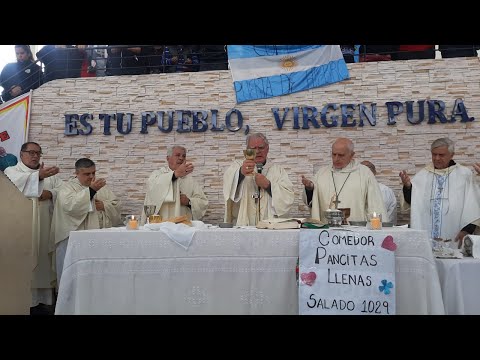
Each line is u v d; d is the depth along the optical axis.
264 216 5.12
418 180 5.81
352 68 7.45
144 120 7.75
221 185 7.53
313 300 3.42
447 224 5.53
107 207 6.86
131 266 3.61
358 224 4.06
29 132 7.98
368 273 3.42
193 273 3.59
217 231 3.61
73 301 3.60
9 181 3.24
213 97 7.71
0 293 3.11
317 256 3.48
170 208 5.95
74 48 8.81
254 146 5.28
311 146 7.39
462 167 5.70
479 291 3.54
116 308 3.57
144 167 7.72
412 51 8.07
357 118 7.32
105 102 7.94
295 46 7.60
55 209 5.95
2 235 3.14
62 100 8.00
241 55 7.70
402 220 7.10
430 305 3.41
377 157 7.21
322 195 5.29
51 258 6.15
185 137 7.69
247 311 3.56
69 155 7.88
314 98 7.48
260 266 3.59
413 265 3.46
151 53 8.90
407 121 7.18
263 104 7.58
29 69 8.84
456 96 7.11
